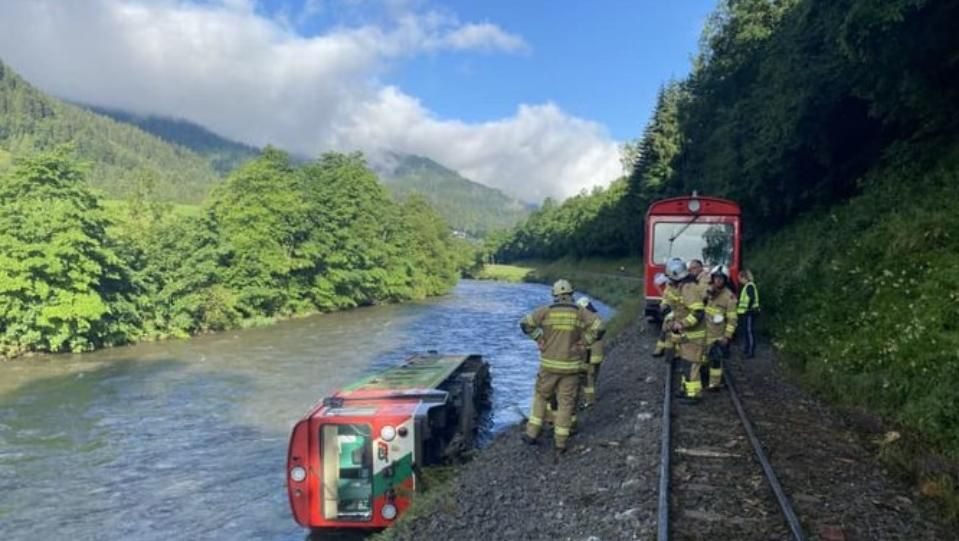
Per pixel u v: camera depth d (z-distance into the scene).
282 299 50.31
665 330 13.55
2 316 30.94
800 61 25.52
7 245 31.62
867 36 17.33
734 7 47.09
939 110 18.89
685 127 57.88
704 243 18.89
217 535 11.18
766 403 11.99
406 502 10.05
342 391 12.30
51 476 14.25
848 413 11.32
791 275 21.12
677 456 9.03
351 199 63.72
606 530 7.05
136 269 38.53
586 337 10.16
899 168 20.44
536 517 7.85
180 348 33.41
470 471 10.17
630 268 82.50
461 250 122.06
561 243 122.19
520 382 22.78
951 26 16.45
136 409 20.16
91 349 33.12
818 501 7.59
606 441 10.10
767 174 34.09
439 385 13.74
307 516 10.19
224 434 17.30
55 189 33.53
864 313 13.78
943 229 14.29
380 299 64.31
